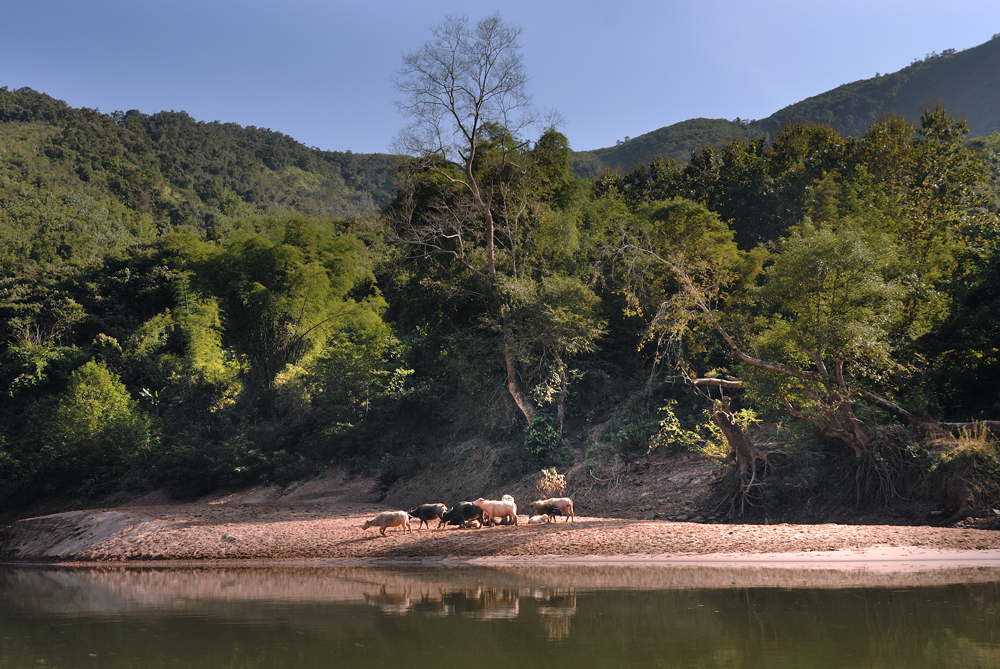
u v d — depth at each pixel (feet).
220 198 526.16
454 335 91.97
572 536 52.85
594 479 76.74
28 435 126.52
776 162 126.00
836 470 64.44
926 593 30.55
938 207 110.32
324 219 195.52
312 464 100.68
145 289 201.67
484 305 90.89
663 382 83.51
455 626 25.81
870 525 55.42
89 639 25.08
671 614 27.20
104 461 112.98
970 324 64.95
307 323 115.03
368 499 91.50
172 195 494.59
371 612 29.43
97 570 54.13
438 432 101.30
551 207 102.68
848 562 41.22
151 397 132.77
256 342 115.55
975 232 107.86
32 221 335.47
